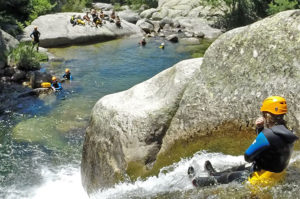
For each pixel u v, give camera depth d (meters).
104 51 20.48
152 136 5.38
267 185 3.38
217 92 5.09
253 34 5.02
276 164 3.31
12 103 12.44
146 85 6.32
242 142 4.70
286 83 4.48
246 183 3.60
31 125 10.80
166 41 23.42
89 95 13.41
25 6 25.50
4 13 23.56
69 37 21.97
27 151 9.38
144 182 5.07
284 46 4.67
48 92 13.59
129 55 19.50
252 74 4.83
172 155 5.23
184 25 28.02
